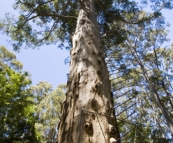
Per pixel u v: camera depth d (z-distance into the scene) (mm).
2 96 8664
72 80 3059
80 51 3674
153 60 15719
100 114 2184
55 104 15086
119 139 2064
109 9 9750
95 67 3242
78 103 2553
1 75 9234
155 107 15047
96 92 2686
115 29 10016
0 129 8461
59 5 10133
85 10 5504
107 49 9328
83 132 2123
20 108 9047
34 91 17719
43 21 10484
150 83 13102
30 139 8781
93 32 4473
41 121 14562
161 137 11672
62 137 2281
